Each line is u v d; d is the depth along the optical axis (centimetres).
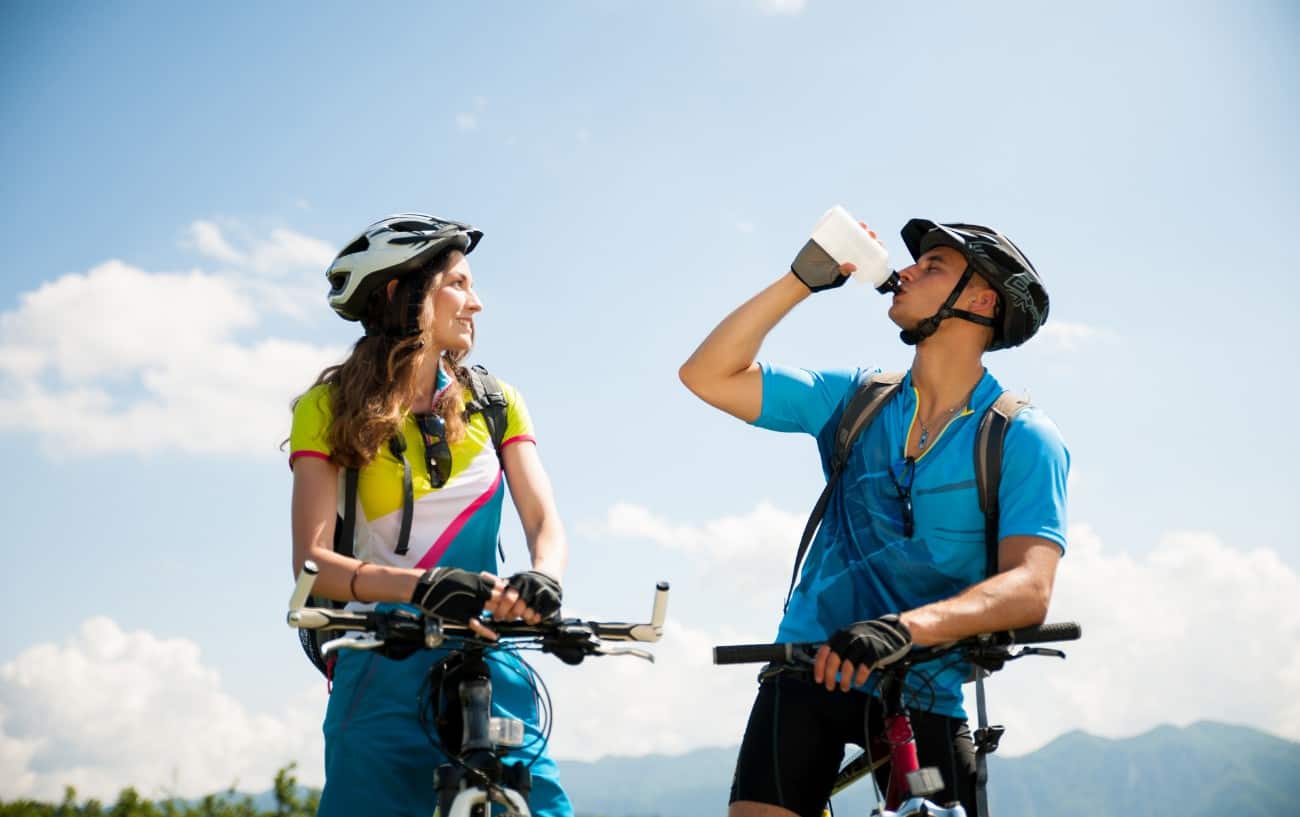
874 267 388
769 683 371
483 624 299
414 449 372
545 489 386
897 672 322
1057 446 368
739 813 359
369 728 347
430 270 377
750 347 401
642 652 307
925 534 371
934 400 387
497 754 302
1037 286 384
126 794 1141
